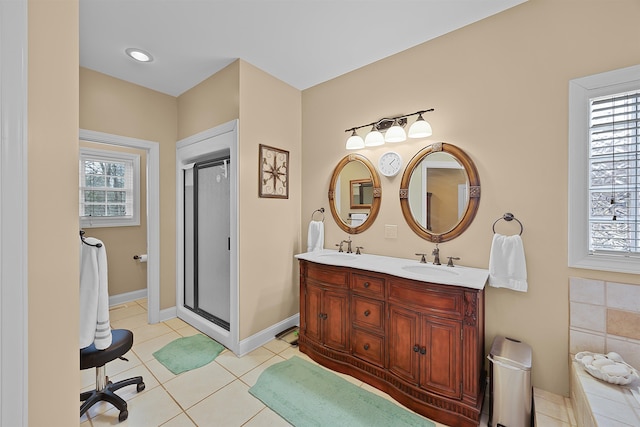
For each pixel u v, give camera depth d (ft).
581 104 5.21
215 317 9.28
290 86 9.60
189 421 5.38
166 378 6.70
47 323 2.56
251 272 8.20
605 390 4.16
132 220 12.06
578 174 5.24
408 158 7.47
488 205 6.26
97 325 5.09
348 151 8.83
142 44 7.16
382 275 6.31
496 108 6.15
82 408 5.35
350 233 8.70
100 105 8.45
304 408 5.73
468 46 6.52
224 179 8.96
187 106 9.78
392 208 7.80
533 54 5.72
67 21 2.78
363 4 5.82
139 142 9.30
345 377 6.81
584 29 5.20
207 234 9.59
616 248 5.03
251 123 8.16
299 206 10.04
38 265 2.49
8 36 2.15
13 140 2.17
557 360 5.48
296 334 9.16
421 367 5.68
